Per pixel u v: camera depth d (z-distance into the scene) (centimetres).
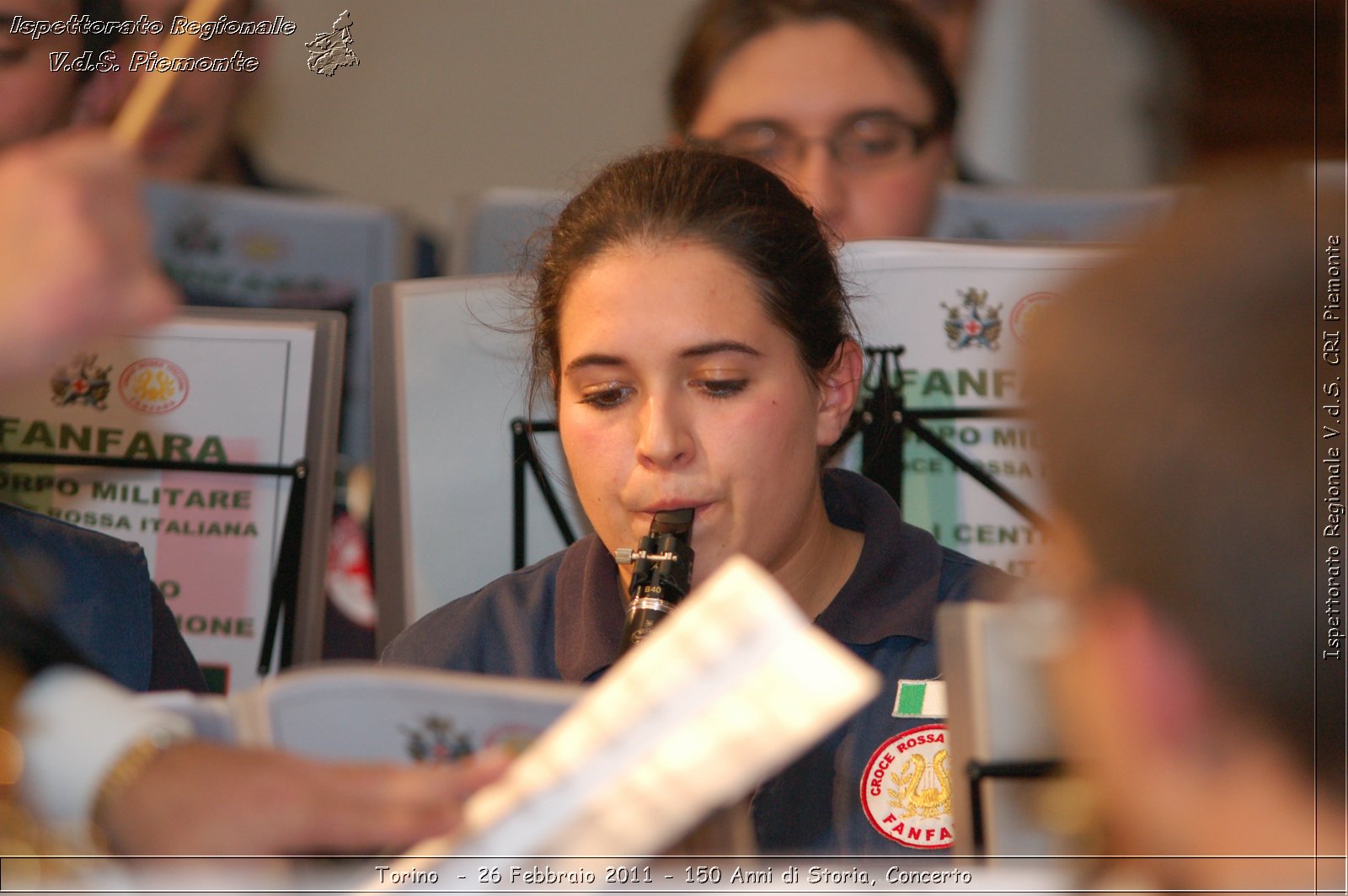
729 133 1016
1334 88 1025
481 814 273
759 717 233
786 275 517
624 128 1226
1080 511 198
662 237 510
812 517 552
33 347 297
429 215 1218
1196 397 188
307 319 661
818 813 499
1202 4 1076
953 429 638
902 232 995
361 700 323
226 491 651
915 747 505
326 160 1159
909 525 580
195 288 891
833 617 540
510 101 1230
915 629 533
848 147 994
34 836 300
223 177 1014
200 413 651
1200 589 188
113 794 296
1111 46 1126
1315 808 193
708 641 236
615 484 512
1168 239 199
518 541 654
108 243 301
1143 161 1126
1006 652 333
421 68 1213
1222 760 196
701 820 303
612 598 560
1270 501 184
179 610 650
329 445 656
